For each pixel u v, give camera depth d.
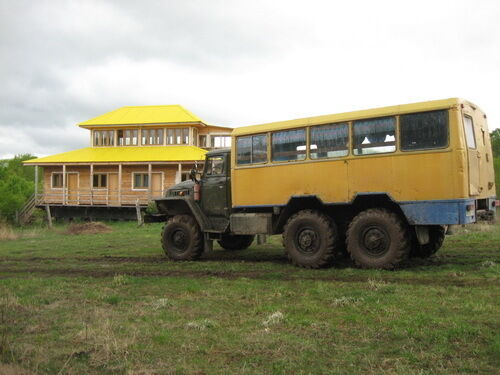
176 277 8.41
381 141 8.34
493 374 3.64
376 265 8.26
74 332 5.09
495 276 7.27
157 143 34.22
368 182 8.42
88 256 12.23
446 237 13.16
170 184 31.89
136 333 4.95
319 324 5.06
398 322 4.98
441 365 3.83
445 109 7.75
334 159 8.80
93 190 33.19
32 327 5.32
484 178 8.55
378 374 3.71
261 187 9.74
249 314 5.67
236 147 10.16
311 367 3.93
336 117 8.80
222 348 4.45
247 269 9.10
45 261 11.37
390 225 8.12
